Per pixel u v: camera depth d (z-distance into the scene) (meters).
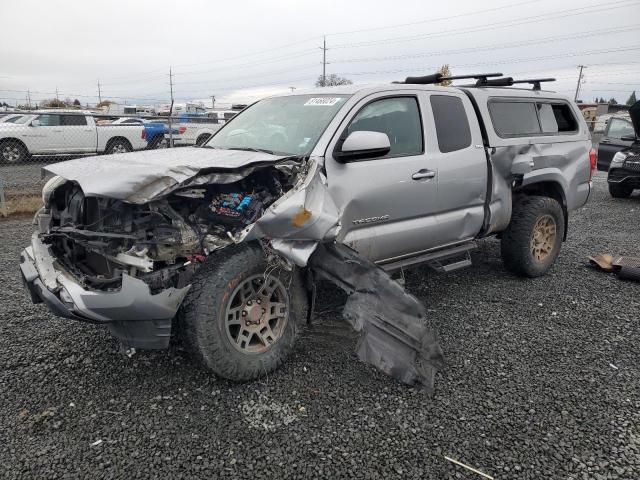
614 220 9.16
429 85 4.62
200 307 3.04
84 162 3.47
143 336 3.03
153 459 2.60
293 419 2.96
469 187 4.66
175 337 3.84
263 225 3.11
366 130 3.98
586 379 3.45
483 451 2.71
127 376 3.38
